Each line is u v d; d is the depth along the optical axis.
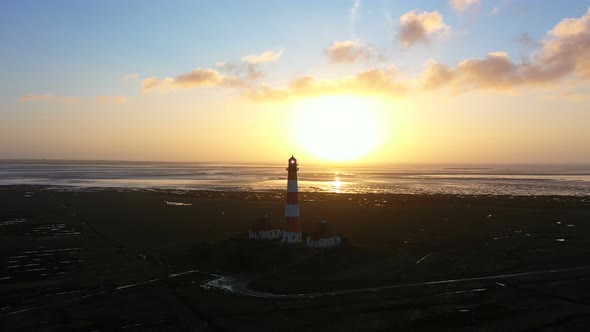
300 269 48.66
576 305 38.38
